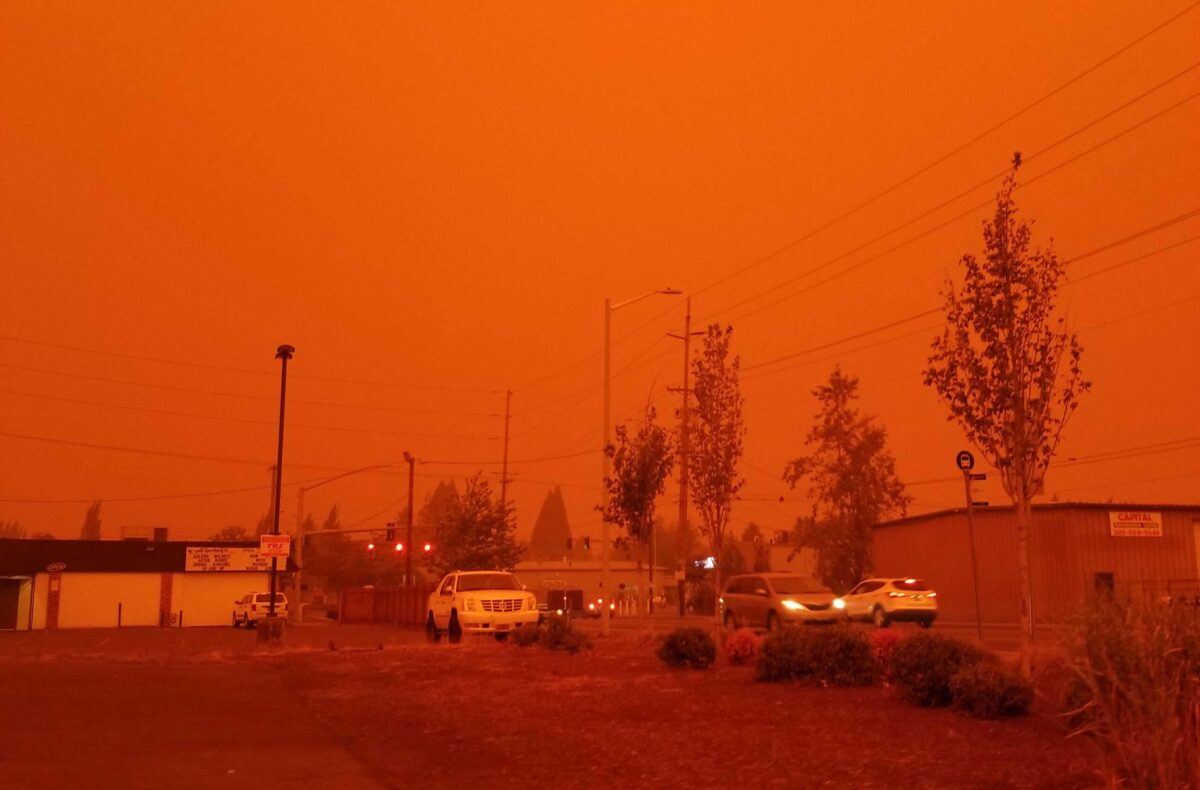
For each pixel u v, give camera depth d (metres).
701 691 17.66
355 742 13.45
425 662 24.78
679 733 13.46
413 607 56.84
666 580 102.50
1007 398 16.55
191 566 70.69
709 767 11.29
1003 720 13.56
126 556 69.25
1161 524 45.50
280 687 20.05
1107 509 45.06
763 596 33.75
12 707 17.03
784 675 18.44
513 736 13.60
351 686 19.94
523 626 30.03
